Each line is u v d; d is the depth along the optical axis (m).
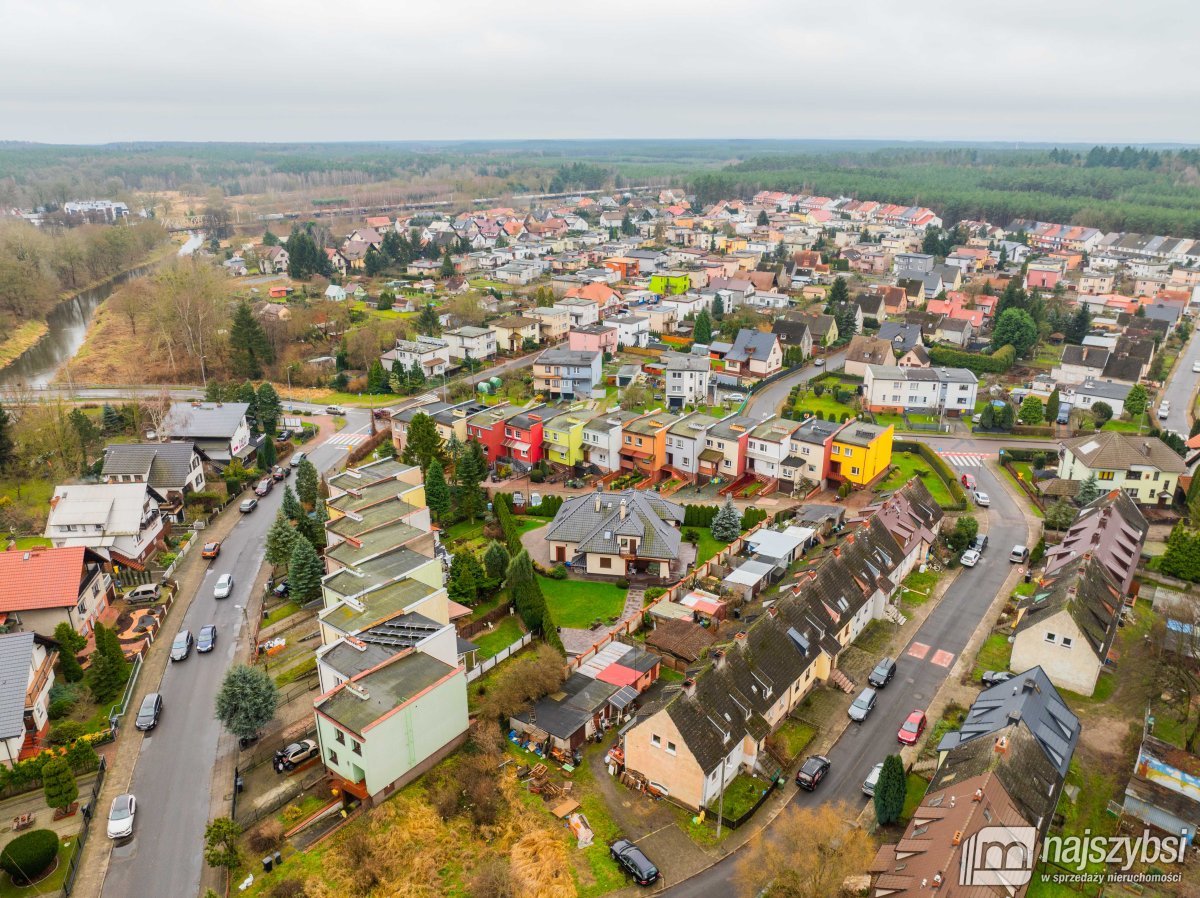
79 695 67.62
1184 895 49.25
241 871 51.59
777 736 64.31
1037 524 100.75
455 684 60.38
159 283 187.25
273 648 74.75
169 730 65.12
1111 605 74.31
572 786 58.97
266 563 91.81
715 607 78.00
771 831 54.97
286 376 160.75
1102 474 104.25
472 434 114.88
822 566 76.19
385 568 74.19
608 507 91.38
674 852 53.31
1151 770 57.25
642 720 57.94
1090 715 65.69
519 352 178.12
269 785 59.31
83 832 54.84
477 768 58.84
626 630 77.44
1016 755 51.47
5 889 50.25
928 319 188.25
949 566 91.06
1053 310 193.75
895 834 54.12
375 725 54.34
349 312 199.00
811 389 153.50
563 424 115.44
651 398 147.75
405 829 53.97
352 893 49.50
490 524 99.62
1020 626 70.88
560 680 67.56
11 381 158.50
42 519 99.56
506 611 80.56
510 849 53.03
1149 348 159.50
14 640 64.00
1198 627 70.25
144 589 83.38
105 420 128.12
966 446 126.25
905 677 71.75
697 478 112.25
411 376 153.50
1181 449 114.38
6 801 58.12
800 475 109.69
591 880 50.97
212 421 118.69
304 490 103.06
